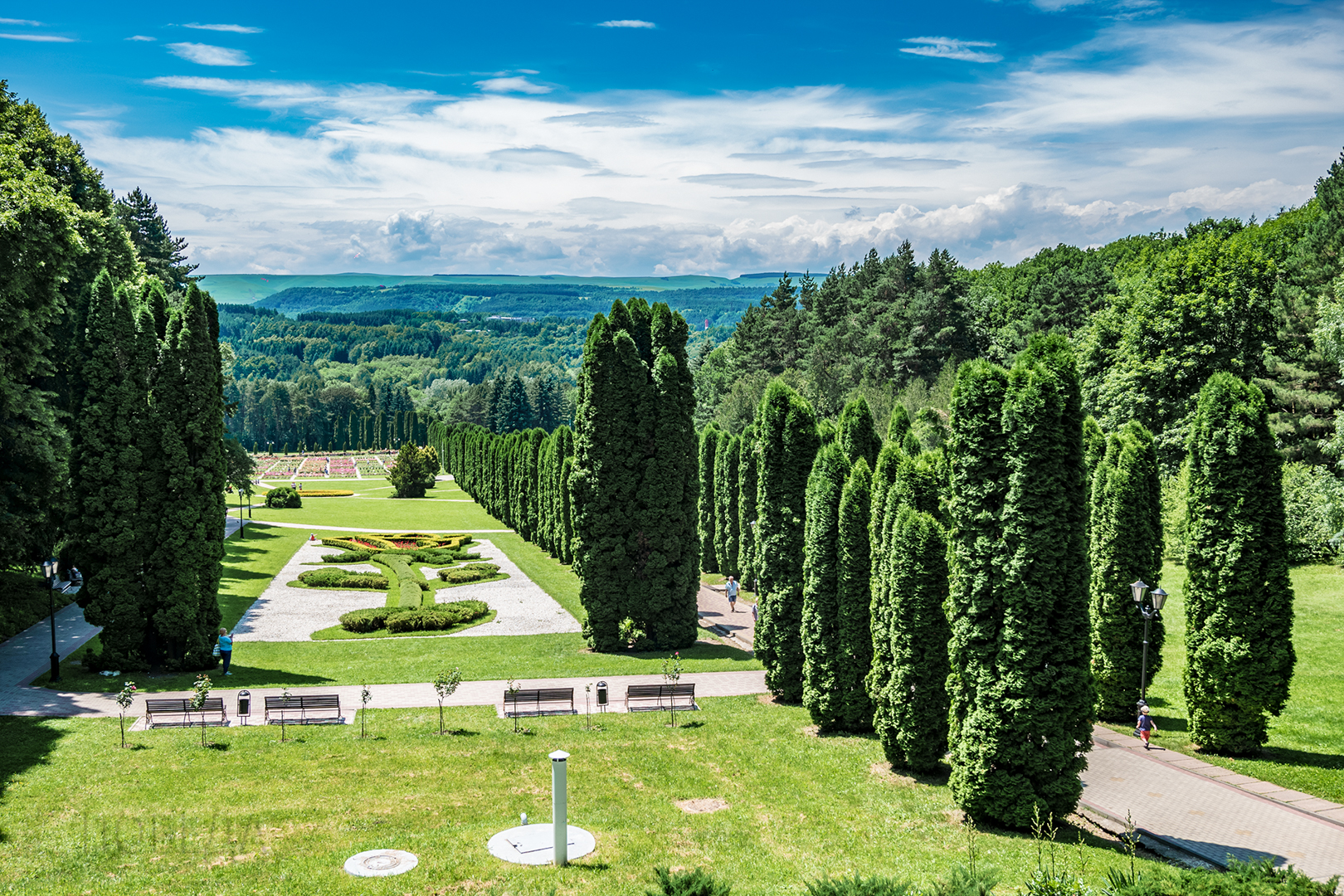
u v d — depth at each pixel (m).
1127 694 27.00
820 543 26.00
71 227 32.34
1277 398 53.31
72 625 38.88
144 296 34.16
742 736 25.31
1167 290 57.97
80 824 17.20
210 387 32.50
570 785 20.86
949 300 94.38
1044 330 94.62
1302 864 16.86
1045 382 18.36
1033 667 18.23
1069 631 18.31
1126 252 123.00
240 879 14.78
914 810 19.55
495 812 18.84
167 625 31.39
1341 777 21.70
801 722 26.94
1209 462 23.52
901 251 106.62
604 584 37.19
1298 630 35.94
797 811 19.38
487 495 92.81
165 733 24.14
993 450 19.02
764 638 29.61
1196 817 19.17
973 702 19.08
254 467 69.31
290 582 52.41
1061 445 18.36
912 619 21.77
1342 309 47.62
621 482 37.28
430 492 119.31
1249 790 20.84
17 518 34.22
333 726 25.62
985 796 18.53
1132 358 59.69
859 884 12.66
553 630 41.47
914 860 16.41
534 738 24.83
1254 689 22.94
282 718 24.77
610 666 33.94
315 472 153.12
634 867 15.87
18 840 16.28
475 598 48.47
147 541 31.53
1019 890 14.59
